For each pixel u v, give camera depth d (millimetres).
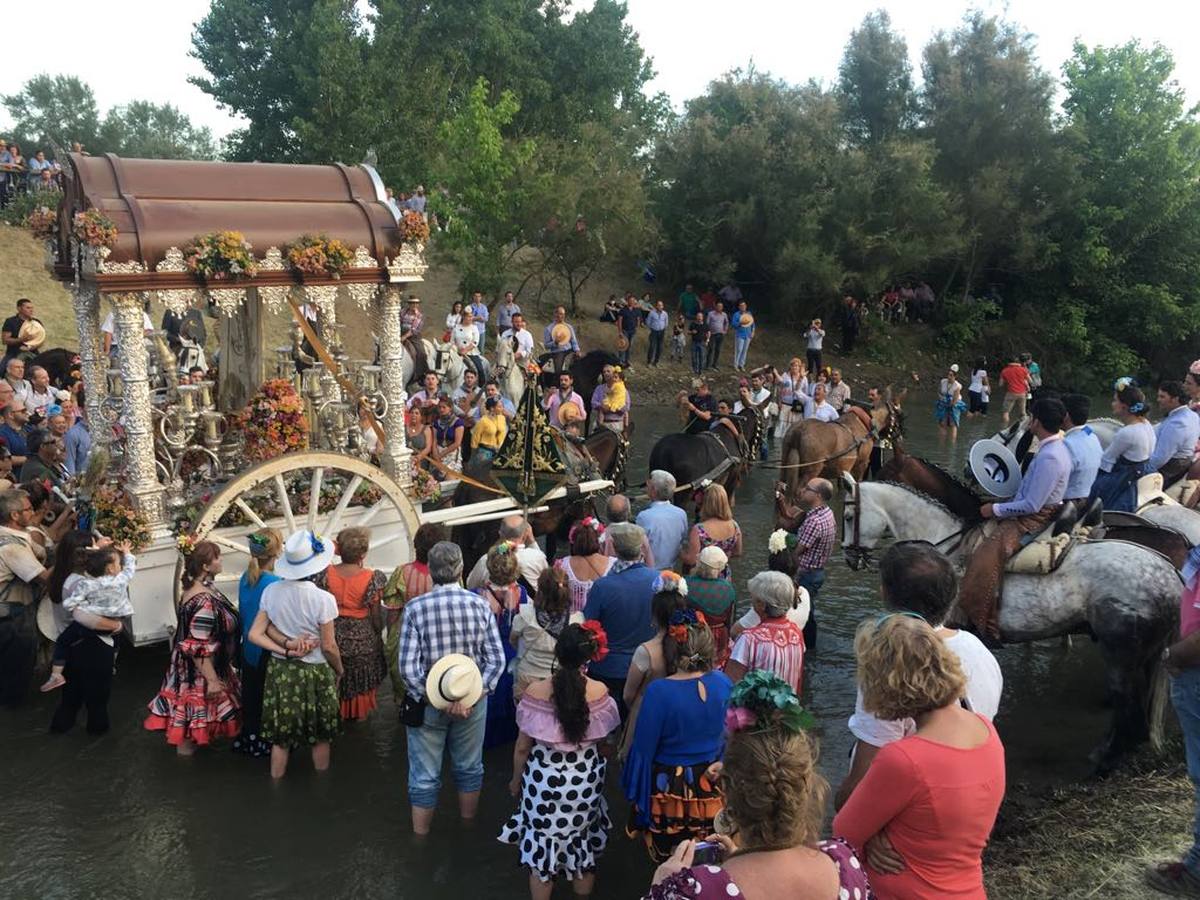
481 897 5750
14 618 7785
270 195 8914
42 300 21156
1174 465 9156
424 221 9195
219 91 36500
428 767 6207
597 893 5809
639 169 31781
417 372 17578
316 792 6832
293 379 10266
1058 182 35219
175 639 7141
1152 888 5352
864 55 36531
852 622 10305
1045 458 7156
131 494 8234
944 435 23062
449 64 37219
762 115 33719
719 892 2574
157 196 8320
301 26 34406
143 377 8070
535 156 27797
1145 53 37094
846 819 3145
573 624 5391
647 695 5129
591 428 19141
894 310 35281
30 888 5723
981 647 4191
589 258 29219
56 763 7125
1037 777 7145
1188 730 5105
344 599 7344
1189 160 36344
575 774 5395
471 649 6074
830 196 31953
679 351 28844
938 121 35562
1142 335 37156
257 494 8727
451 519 9453
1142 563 6973
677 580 5812
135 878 5848
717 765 4816
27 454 11219
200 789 6832
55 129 53219
